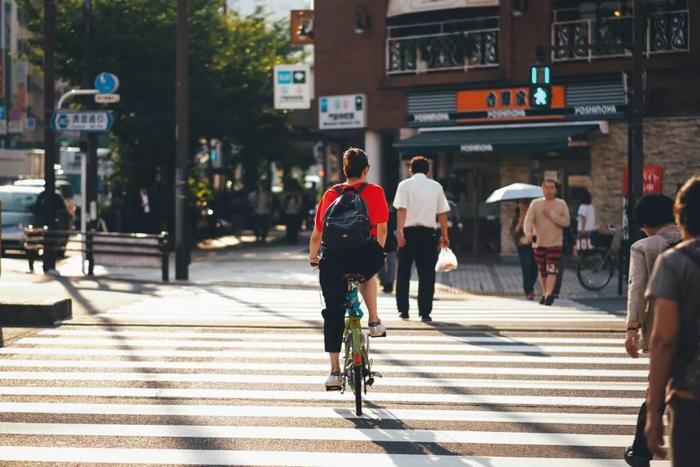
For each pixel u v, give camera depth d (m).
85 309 17.52
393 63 34.00
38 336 14.31
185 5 24.83
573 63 30.95
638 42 21.69
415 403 10.14
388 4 34.16
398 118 33.88
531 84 22.75
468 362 12.48
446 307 18.97
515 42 31.83
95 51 42.38
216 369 11.93
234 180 62.69
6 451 8.27
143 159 44.53
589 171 31.17
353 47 34.59
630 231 21.81
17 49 71.56
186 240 24.42
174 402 10.15
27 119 65.31
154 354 12.95
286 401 10.20
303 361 12.49
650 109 29.89
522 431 9.02
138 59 42.69
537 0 31.42
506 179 32.19
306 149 57.72
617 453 8.30
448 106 32.91
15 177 46.22
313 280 24.83
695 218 5.18
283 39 58.00
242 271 27.70
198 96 43.53
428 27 34.19
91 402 10.13
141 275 25.92
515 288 23.64
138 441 8.60
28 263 28.62
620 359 12.80
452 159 33.00
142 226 41.81
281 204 58.81
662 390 5.05
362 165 9.51
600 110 30.62
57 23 42.59
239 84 45.00
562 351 13.38
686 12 29.59
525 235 20.09
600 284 22.75
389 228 19.48
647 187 25.53
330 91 35.06
